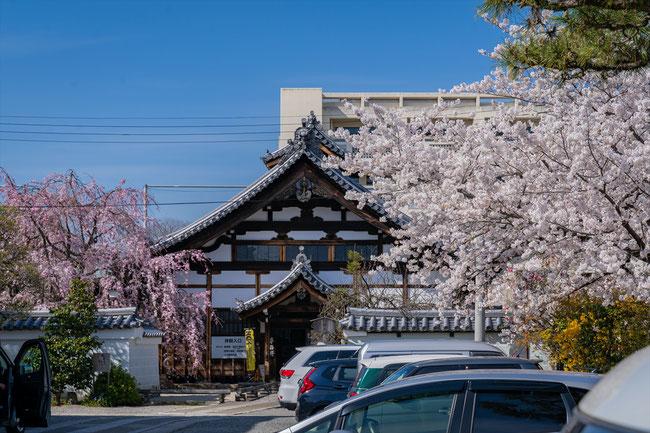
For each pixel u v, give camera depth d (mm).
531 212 10859
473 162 12477
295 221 32219
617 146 10984
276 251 32281
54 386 22203
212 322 31969
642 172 10234
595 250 10672
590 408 2385
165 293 31000
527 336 17078
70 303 23453
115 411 20859
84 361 22422
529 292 13086
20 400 12703
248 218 32469
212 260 32438
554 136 11367
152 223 32812
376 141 13766
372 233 31938
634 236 10531
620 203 10867
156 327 31250
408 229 13398
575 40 8453
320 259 32000
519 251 12164
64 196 30766
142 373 25125
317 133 32938
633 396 2301
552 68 8930
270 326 31266
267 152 35719
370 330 23484
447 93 14172
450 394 5684
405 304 26703
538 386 5660
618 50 8562
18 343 24547
